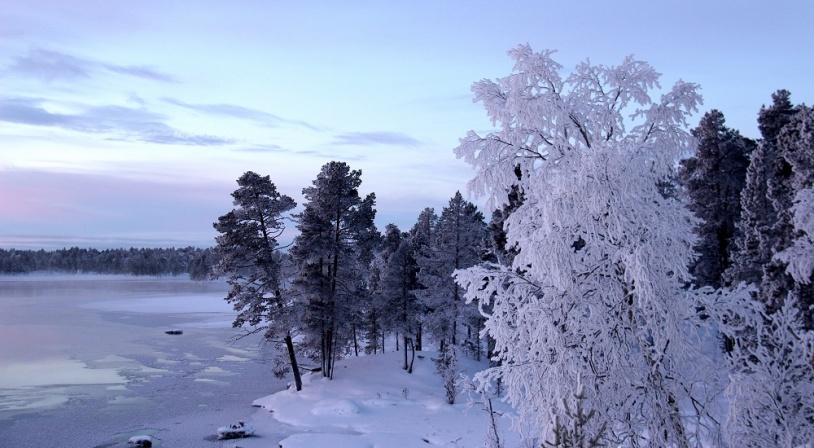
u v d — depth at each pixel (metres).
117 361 49.34
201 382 40.91
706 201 35.00
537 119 8.93
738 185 34.38
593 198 7.83
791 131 25.78
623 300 8.58
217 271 34.47
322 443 22.44
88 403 34.03
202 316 92.50
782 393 8.64
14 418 30.50
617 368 8.22
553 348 8.66
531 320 8.77
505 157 9.41
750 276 27.61
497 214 32.88
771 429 8.43
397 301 43.06
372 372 39.44
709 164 34.59
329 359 38.50
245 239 34.56
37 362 48.25
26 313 93.88
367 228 41.94
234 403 34.25
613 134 9.27
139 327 75.94
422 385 36.59
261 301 34.94
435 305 43.00
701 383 8.54
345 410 29.44
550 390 8.34
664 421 8.27
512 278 9.38
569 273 8.27
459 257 43.84
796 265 12.95
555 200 8.02
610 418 8.11
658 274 8.14
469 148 9.54
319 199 39.38
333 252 37.69
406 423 26.56
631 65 9.23
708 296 8.86
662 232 7.93
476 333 48.69
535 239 8.27
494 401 29.08
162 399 35.28
